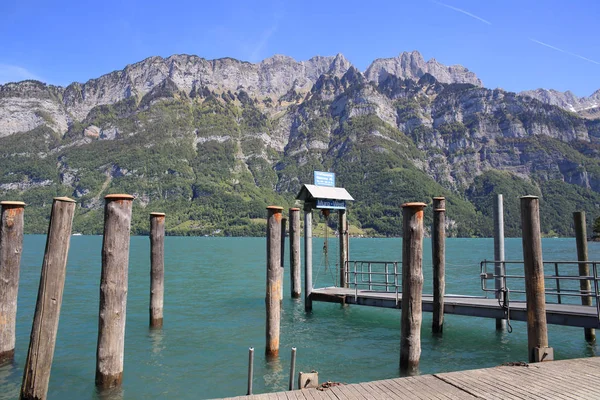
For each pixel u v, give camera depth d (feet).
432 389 27.94
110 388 33.53
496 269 56.44
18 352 48.11
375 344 52.70
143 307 78.28
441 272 53.52
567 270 143.23
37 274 141.38
